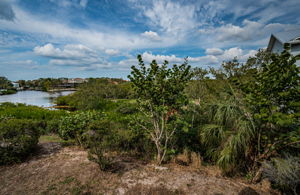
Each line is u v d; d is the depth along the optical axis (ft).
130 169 10.50
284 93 7.63
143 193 7.91
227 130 11.00
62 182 8.64
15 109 35.60
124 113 28.99
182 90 11.54
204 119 13.70
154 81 11.27
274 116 7.84
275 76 7.91
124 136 13.85
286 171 8.20
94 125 13.28
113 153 13.43
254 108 9.53
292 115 7.57
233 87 12.07
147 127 13.42
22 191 7.88
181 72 11.24
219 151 11.23
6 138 10.97
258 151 9.82
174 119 12.11
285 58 7.82
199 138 13.21
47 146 14.56
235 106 11.05
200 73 26.35
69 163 10.95
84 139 14.28
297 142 8.43
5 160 10.42
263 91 8.55
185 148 13.20
